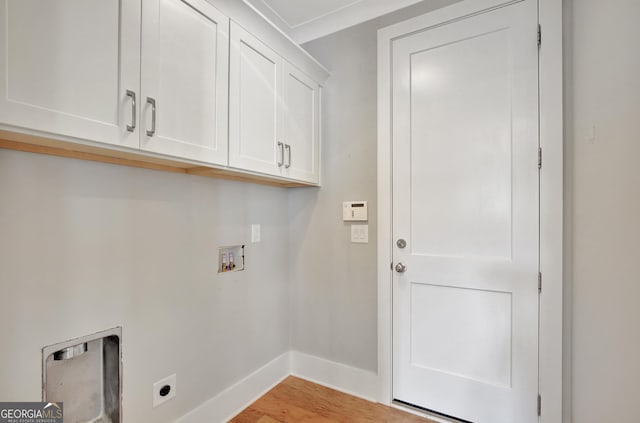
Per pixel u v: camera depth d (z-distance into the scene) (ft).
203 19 4.39
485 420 5.40
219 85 4.64
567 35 4.87
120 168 4.28
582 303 4.75
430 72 5.93
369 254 6.60
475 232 5.52
